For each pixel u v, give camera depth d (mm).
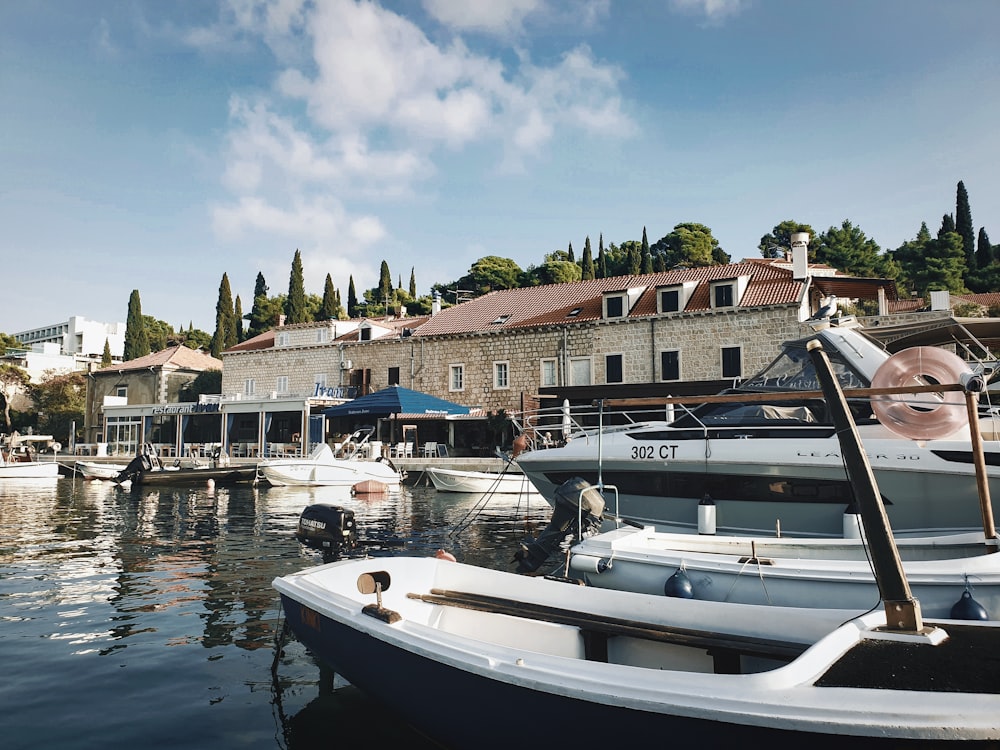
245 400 41812
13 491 26797
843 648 3678
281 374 46375
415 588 6246
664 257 85875
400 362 41469
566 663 3910
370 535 14633
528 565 8039
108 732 5281
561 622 5363
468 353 39188
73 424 52031
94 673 6469
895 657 3596
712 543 7402
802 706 3123
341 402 40250
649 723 3475
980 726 2885
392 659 4770
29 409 66875
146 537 14492
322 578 5938
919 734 2914
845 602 5617
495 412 37188
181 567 11242
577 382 35500
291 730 5340
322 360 44781
